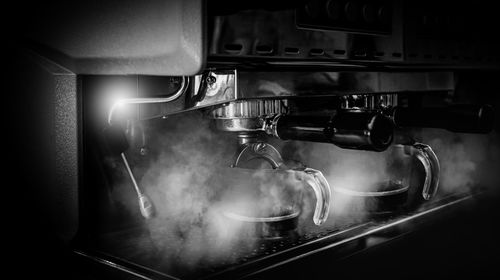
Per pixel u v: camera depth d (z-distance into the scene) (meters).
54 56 0.78
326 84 0.86
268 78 0.77
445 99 1.25
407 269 0.91
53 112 0.80
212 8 0.65
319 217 0.81
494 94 1.44
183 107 0.78
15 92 0.85
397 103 1.06
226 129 0.86
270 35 0.71
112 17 0.69
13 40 0.82
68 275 0.76
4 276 0.85
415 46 0.95
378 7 0.85
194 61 0.61
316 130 0.79
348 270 0.79
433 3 0.98
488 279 1.17
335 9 0.78
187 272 0.68
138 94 0.82
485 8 1.14
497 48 1.19
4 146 0.86
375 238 0.86
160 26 0.63
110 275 0.70
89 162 0.80
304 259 0.75
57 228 0.81
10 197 0.86
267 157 0.88
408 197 1.10
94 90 0.80
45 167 0.82
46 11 0.78
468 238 1.11
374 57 0.86
